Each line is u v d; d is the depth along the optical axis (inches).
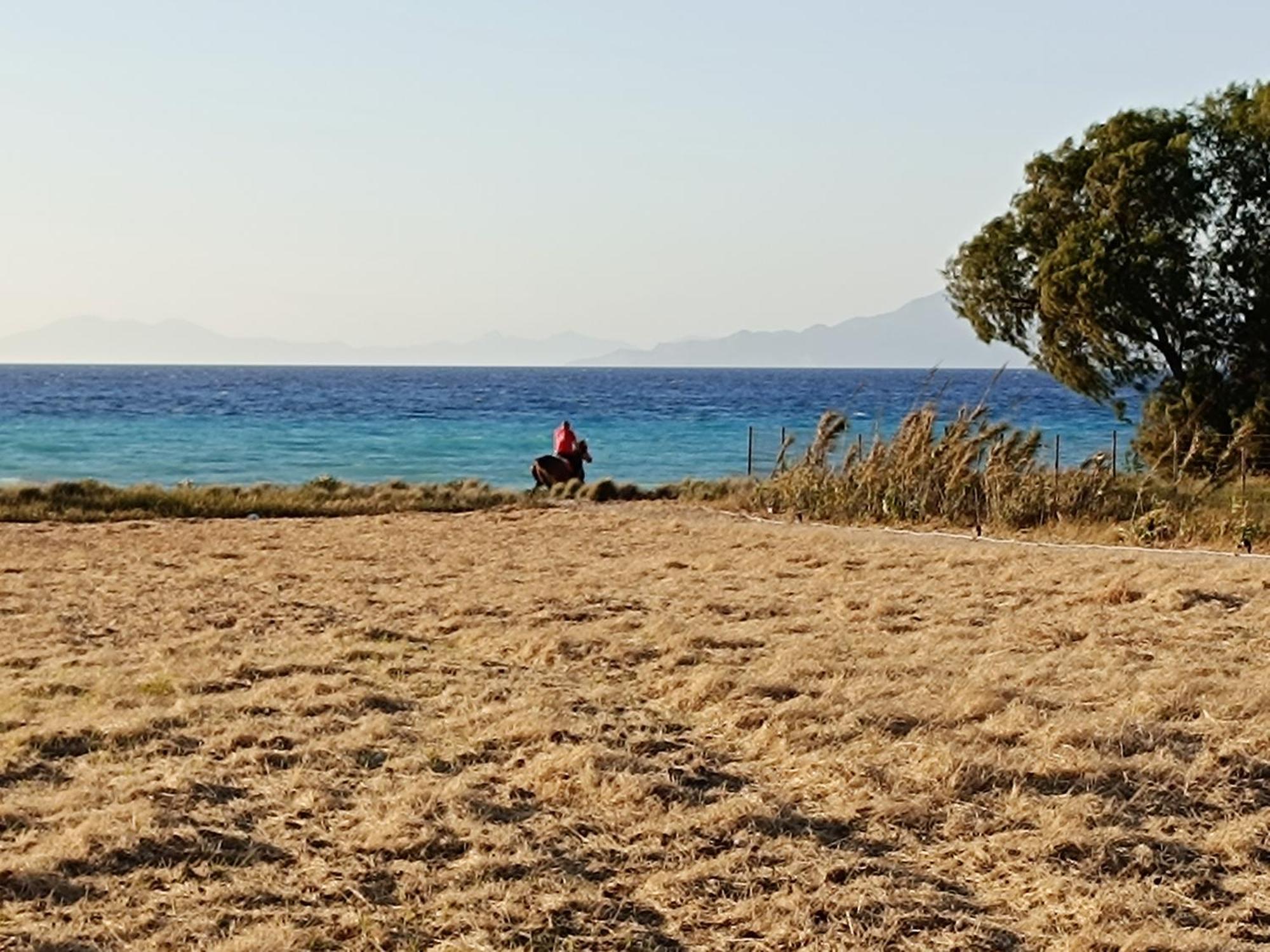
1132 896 281.9
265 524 1144.8
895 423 3376.0
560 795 339.0
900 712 402.3
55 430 2979.8
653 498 1449.3
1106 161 1405.0
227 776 350.6
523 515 1224.8
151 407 4089.6
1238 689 431.5
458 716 414.9
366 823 316.2
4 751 370.0
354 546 954.1
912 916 272.4
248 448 2501.2
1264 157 1403.8
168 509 1244.5
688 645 522.6
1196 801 333.4
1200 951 260.1
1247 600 638.5
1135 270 1366.9
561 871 292.0
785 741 382.0
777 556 861.8
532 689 452.8
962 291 1577.3
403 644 538.0
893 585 711.7
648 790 339.0
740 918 274.2
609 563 832.9
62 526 1128.8
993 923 273.7
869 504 1163.3
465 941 259.6
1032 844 305.9
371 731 392.2
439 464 2219.5
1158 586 676.7
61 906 270.1
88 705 430.0
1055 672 469.4
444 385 7288.4
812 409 4281.5
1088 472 1101.1
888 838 315.6
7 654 522.6
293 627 582.2
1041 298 1462.8
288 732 390.9
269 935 255.4
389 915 269.7
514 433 2974.9
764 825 318.7
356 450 2476.6
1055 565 790.5
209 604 646.5
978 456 1154.0
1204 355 1432.1
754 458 2374.5
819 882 288.5
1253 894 287.1
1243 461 1122.0
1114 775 347.9
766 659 490.9
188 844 301.1
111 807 321.1
